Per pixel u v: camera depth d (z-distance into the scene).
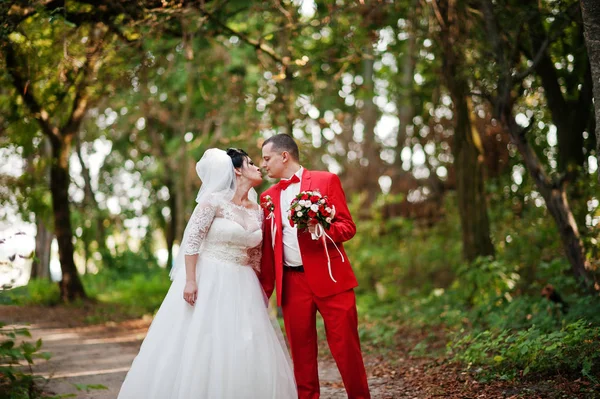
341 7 8.84
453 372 5.71
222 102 14.44
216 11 8.30
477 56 8.45
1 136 11.06
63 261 14.36
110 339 9.78
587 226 8.87
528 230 11.04
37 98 10.57
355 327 4.66
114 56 8.95
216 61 14.04
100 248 22.06
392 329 8.91
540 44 8.67
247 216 4.59
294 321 4.71
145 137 20.92
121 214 22.80
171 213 22.41
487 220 10.40
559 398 4.49
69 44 8.22
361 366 4.66
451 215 14.76
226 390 4.14
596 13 4.39
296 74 10.77
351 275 4.70
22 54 8.31
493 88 8.31
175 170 19.14
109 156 22.17
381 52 12.34
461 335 7.39
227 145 14.54
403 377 6.02
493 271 9.48
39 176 14.04
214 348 4.21
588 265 7.58
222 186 4.52
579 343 4.98
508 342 5.70
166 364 4.23
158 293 17.00
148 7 7.54
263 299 4.61
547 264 9.02
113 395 5.79
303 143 12.27
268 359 4.30
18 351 5.13
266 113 13.10
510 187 12.23
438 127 15.46
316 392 4.75
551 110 9.45
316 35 12.45
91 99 13.23
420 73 13.55
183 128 17.06
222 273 4.44
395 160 18.98
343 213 4.68
